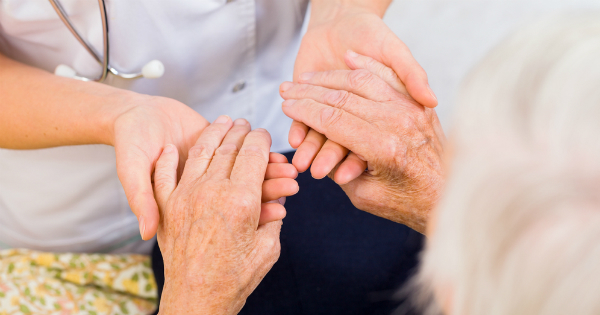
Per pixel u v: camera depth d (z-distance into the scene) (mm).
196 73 805
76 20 729
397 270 743
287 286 741
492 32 1270
